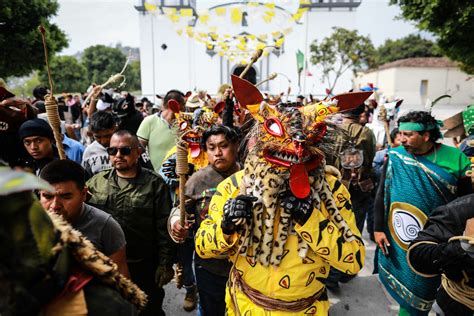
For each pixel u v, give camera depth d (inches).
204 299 98.1
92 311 41.2
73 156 144.3
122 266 80.8
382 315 129.1
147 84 1198.9
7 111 111.3
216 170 97.0
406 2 484.4
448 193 99.3
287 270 64.9
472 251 62.5
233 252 70.5
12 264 33.0
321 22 1144.2
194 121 112.7
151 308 103.0
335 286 141.3
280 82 1128.8
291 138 59.9
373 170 164.9
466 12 428.8
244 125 104.1
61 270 37.4
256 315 67.5
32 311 34.8
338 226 63.9
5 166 34.7
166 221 100.0
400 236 102.9
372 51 1008.9
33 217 34.3
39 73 869.2
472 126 103.7
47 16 769.6
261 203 64.3
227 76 1188.5
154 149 165.3
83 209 76.0
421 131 98.7
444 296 76.7
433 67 1398.9
